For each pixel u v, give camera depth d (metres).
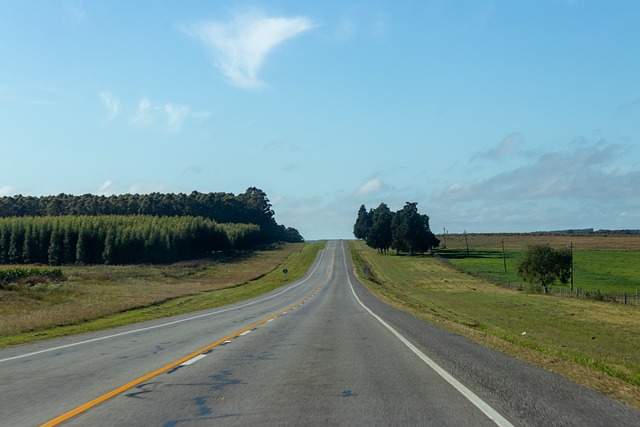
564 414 7.62
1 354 14.46
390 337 18.22
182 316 31.03
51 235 116.88
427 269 112.06
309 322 25.12
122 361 12.97
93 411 7.92
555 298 60.16
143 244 121.25
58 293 44.75
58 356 13.94
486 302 54.81
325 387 9.62
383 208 173.38
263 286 78.06
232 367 11.94
